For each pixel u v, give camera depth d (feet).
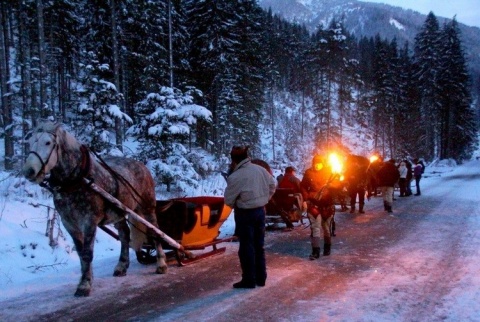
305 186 28.43
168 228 25.81
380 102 174.29
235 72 97.76
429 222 42.52
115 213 22.08
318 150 131.54
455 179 105.70
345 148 132.16
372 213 49.93
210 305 18.81
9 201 35.65
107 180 21.67
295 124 184.24
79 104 52.42
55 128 19.08
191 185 57.47
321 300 19.38
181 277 23.57
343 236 35.91
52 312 17.95
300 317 17.24
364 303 18.85
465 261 26.53
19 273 25.05
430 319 16.81
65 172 19.54
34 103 72.59
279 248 31.48
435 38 176.45
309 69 174.29
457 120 186.39
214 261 27.45
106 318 17.28
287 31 248.11
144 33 86.28
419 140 183.42
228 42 92.73
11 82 76.95
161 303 19.13
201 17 92.89
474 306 18.20
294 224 42.98
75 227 20.84
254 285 21.47
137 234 24.72
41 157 18.10
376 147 180.75
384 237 35.14
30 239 29.19
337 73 138.72
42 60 60.95
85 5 83.51
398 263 26.32
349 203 56.18
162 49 88.07
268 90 184.75
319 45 136.98
